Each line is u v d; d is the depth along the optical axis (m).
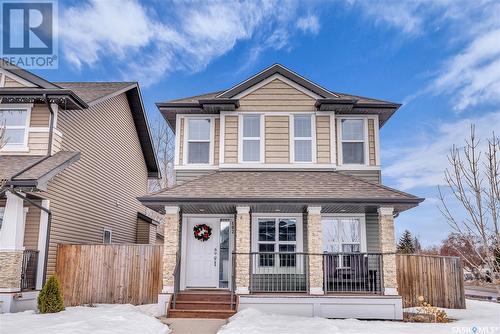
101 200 16.98
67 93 13.02
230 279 12.91
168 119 14.94
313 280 11.45
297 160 13.73
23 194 12.04
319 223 11.70
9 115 13.56
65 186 14.01
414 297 13.55
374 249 12.95
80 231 15.07
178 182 13.79
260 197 11.40
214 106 13.69
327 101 13.30
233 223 13.31
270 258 12.86
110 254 13.71
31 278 12.27
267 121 13.91
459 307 13.27
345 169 13.74
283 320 9.91
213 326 9.79
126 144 19.98
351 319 10.73
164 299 11.43
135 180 21.33
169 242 11.75
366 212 13.14
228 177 13.07
